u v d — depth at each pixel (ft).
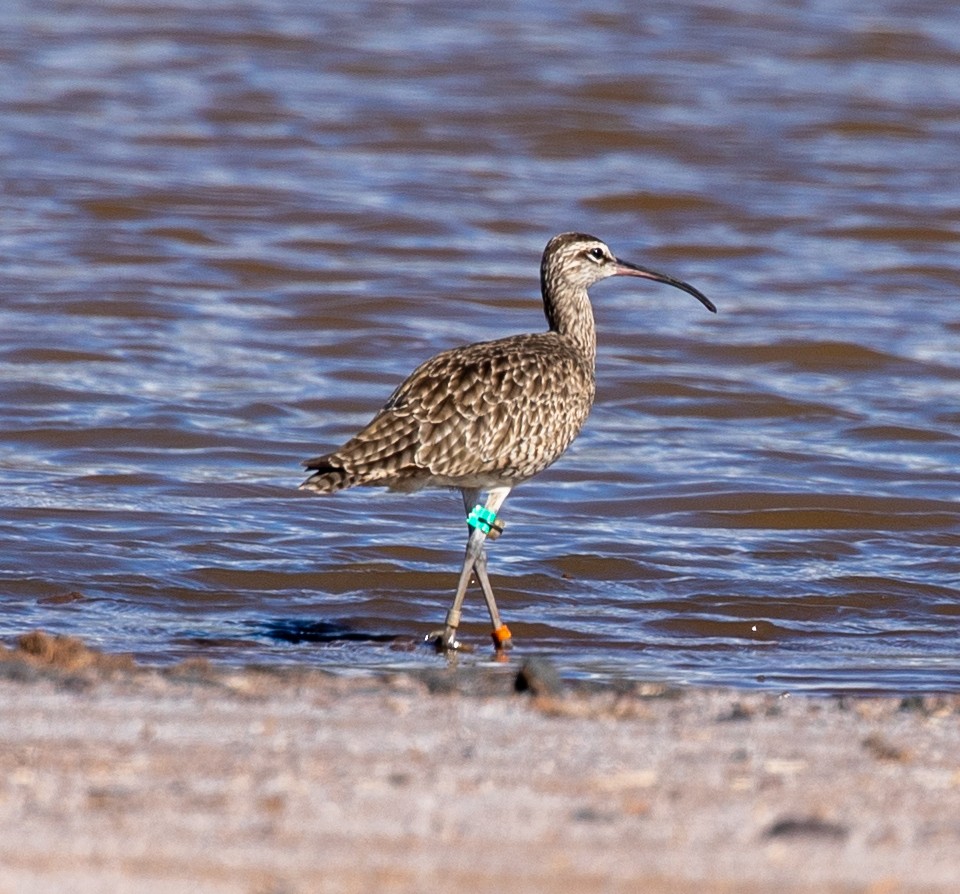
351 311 83.05
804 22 170.19
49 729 29.73
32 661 36.04
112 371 71.41
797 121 133.39
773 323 83.87
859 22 170.91
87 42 151.43
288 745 29.19
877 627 46.24
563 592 48.42
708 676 40.91
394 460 41.04
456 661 41.45
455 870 23.38
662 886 23.02
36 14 160.97
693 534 54.65
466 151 122.42
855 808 26.63
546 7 173.58
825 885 23.15
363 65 146.30
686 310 86.63
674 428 67.46
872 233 103.30
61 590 46.96
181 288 85.71
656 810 26.08
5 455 60.29
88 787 26.45
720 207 108.99
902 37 164.55
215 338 77.61
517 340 44.34
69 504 54.70
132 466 59.57
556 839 24.63
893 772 28.78
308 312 82.53
